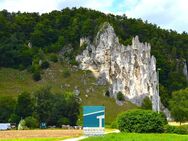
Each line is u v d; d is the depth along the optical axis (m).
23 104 190.25
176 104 167.00
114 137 54.34
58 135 74.56
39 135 76.06
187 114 159.88
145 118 69.25
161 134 61.94
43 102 186.25
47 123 182.88
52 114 183.38
